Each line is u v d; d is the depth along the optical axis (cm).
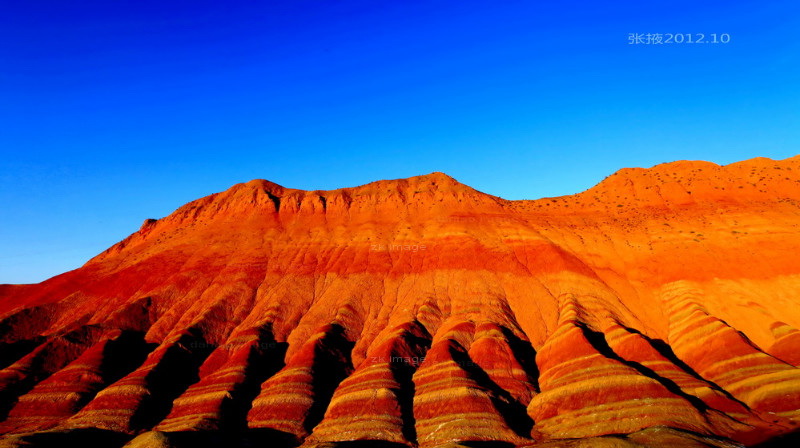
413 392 6675
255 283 9819
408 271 9825
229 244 11200
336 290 9450
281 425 6244
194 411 6438
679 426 5300
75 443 5684
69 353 7919
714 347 6738
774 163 11406
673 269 8688
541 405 6203
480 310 8350
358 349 7862
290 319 8750
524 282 9112
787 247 8344
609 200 11488
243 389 6862
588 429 5588
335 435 5978
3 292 11100
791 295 7588
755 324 7331
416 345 7562
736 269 8256
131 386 6769
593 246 9731
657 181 11556
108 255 12988
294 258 10556
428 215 11556
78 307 9694
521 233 10312
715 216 9738
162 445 5253
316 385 6838
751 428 5278
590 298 8444
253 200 12800
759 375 6041
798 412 5366
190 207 13538
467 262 9719
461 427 5812
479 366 6981
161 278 10131
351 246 10738
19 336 8825
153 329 8706
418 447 5747
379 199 12394
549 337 7688
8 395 6869
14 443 5259
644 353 6762
